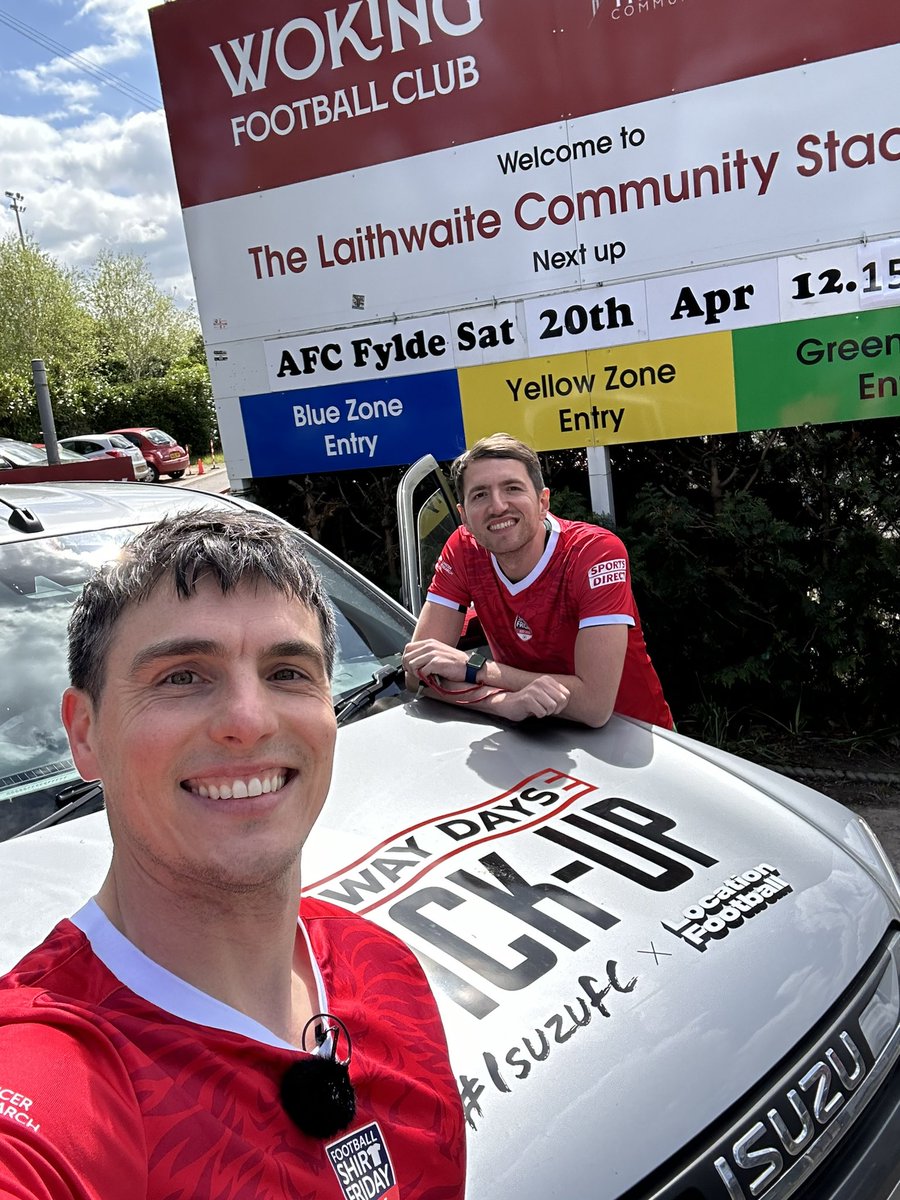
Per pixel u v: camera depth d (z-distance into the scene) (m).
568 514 3.04
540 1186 0.78
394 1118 0.64
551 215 2.87
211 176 3.25
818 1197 0.90
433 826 1.21
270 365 3.33
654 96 2.68
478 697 1.54
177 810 0.59
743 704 3.14
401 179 3.00
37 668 1.41
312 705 0.63
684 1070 0.89
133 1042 0.55
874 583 2.81
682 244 2.75
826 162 2.57
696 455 3.11
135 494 1.88
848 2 2.46
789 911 1.08
